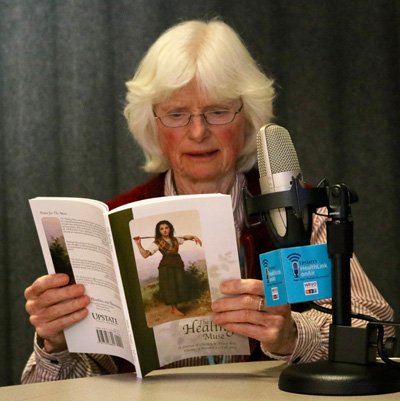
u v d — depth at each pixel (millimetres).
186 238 1268
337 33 3020
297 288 1085
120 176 3018
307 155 3008
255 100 1816
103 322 1399
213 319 1290
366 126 3006
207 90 1763
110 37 3035
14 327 3031
